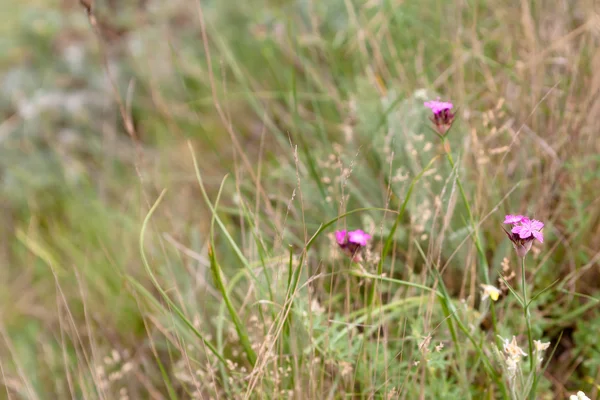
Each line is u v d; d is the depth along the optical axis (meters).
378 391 1.19
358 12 1.61
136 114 1.73
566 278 1.25
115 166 1.62
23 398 1.31
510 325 1.24
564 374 1.25
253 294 1.27
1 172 1.70
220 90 1.61
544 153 1.31
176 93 1.72
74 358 1.36
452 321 1.20
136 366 1.32
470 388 1.20
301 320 1.21
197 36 1.81
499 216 1.29
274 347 1.20
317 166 1.39
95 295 1.43
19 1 2.03
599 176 1.29
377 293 1.25
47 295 1.46
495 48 1.44
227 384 1.23
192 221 1.46
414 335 1.18
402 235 1.30
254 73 1.64
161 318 1.34
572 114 1.31
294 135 1.47
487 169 1.31
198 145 1.58
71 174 1.59
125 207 1.54
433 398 1.18
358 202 1.37
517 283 1.27
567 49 1.35
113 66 1.80
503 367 1.13
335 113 1.51
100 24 1.89
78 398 1.32
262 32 1.63
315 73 1.54
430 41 1.48
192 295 1.32
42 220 1.57
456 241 1.27
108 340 1.35
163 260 1.40
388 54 1.50
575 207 1.29
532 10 1.42
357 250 1.17
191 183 1.52
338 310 1.28
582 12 1.40
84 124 1.72
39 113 1.70
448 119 1.16
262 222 1.36
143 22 1.87
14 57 1.91
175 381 1.30
